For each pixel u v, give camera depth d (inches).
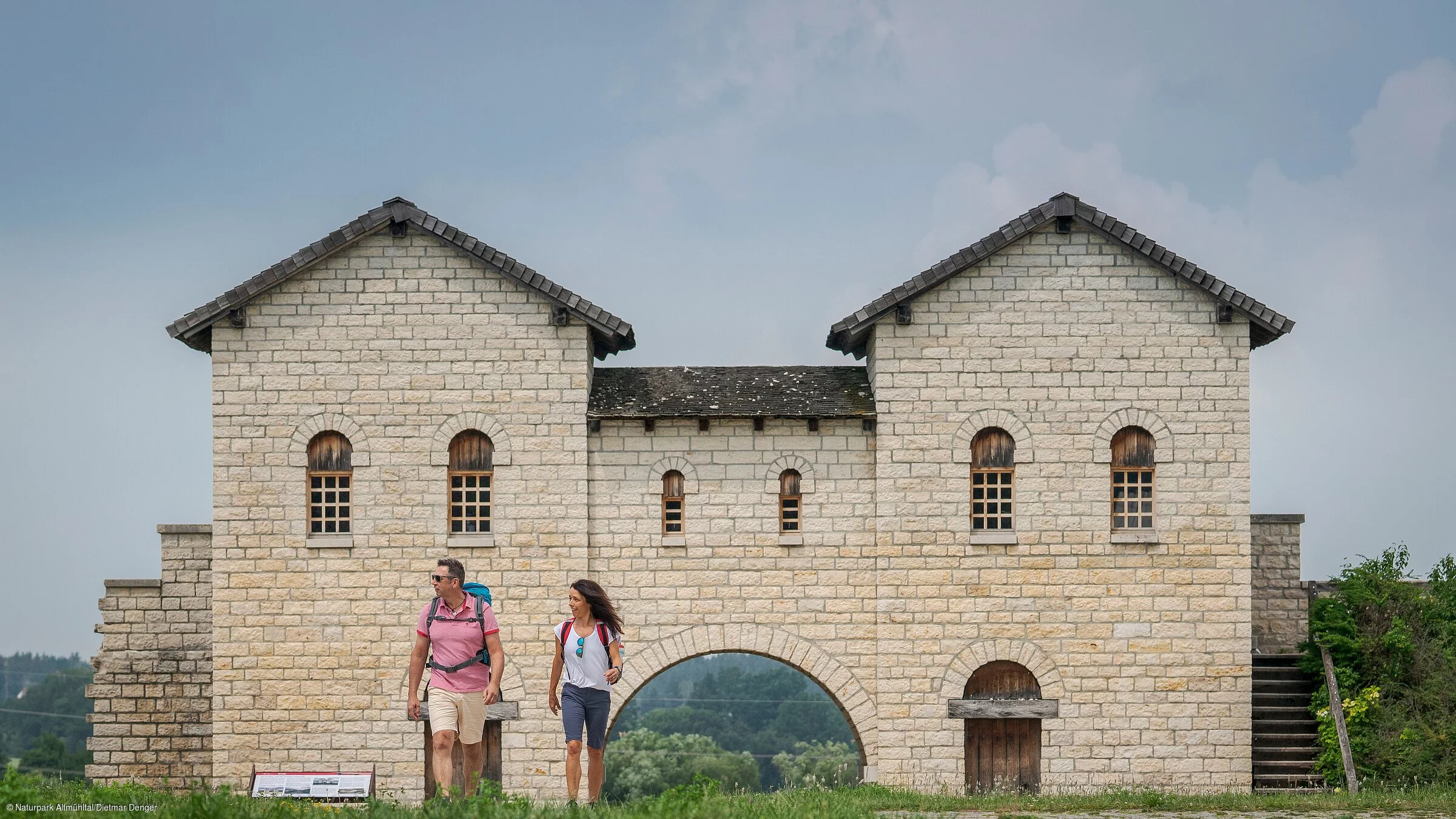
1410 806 928.9
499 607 1151.6
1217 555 1149.1
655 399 1187.9
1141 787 1127.0
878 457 1158.3
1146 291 1162.0
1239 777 1134.4
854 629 1165.1
